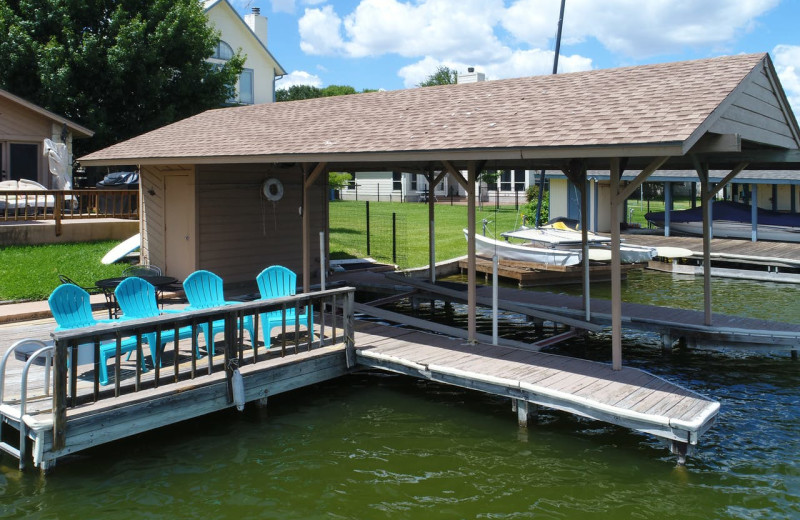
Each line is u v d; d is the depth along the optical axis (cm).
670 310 1142
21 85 2014
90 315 730
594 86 917
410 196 3847
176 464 657
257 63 3203
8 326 995
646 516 562
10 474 623
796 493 599
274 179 1318
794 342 952
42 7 2030
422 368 804
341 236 2156
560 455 679
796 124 938
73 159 2142
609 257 1836
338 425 756
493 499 590
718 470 644
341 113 1159
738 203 2402
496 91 1034
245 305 741
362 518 560
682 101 739
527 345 915
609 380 745
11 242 1391
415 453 684
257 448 695
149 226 1349
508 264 1825
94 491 599
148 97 2128
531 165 1232
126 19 2097
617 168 748
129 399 640
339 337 914
